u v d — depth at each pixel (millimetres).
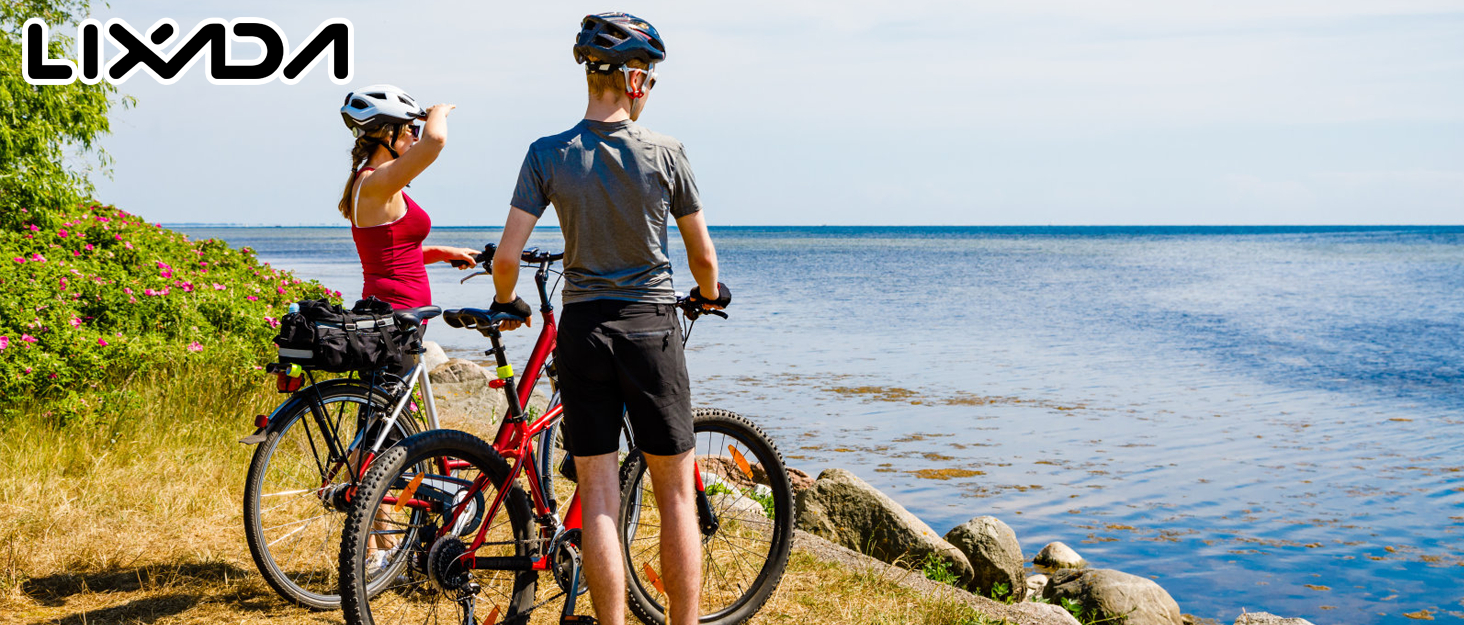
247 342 9086
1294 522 10414
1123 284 58656
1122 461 13062
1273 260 95062
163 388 7438
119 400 6957
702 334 29234
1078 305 42406
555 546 3641
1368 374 22203
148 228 11898
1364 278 63844
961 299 45938
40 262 8742
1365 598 8289
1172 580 8648
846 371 21266
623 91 3131
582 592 3965
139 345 8023
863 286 56875
